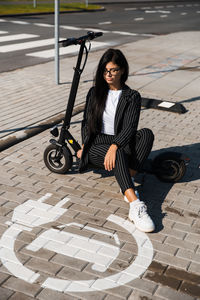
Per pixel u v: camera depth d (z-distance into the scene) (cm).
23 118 640
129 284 296
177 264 320
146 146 387
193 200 421
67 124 436
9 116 647
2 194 411
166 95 817
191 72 1023
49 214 381
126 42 1474
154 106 723
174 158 433
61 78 913
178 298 284
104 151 387
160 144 564
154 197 422
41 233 351
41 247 332
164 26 2056
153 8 3153
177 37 1652
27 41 1396
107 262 318
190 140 587
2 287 287
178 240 351
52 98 761
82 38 403
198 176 475
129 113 380
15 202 398
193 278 305
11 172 460
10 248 329
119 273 306
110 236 352
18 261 314
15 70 975
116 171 372
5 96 759
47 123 620
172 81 928
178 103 738
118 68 371
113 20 2203
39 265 311
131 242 345
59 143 443
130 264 317
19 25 1806
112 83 379
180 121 669
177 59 1183
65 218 376
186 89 867
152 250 336
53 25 1869
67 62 1080
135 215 360
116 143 372
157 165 438
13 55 1155
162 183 452
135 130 383
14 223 363
